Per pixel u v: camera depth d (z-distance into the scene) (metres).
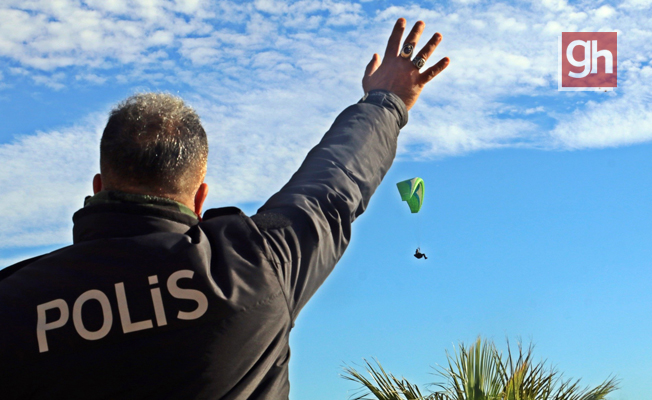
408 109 1.56
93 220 1.24
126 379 1.14
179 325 1.17
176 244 1.21
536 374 5.74
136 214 1.24
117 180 1.26
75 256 1.20
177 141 1.27
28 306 1.15
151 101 1.30
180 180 1.27
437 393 6.00
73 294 1.16
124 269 1.18
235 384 1.19
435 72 1.57
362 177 1.42
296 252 1.27
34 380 1.12
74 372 1.13
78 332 1.14
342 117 1.51
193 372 1.16
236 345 1.19
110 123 1.29
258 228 1.27
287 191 1.37
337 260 1.36
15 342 1.12
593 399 5.55
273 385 1.25
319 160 1.42
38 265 1.21
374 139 1.47
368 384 6.07
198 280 1.19
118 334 1.15
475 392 5.77
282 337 1.26
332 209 1.34
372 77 1.59
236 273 1.22
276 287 1.24
